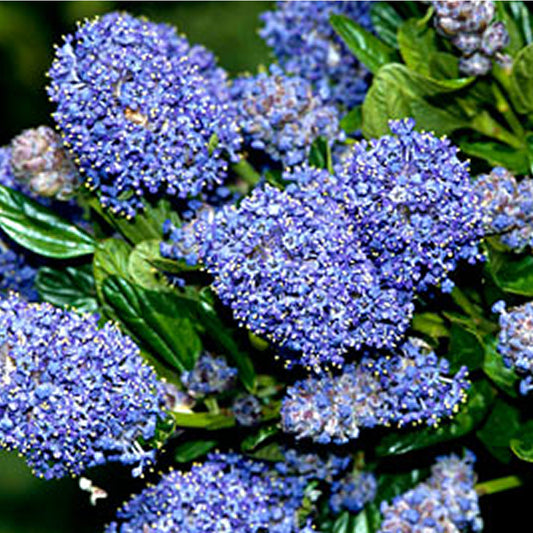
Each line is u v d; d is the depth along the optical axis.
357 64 0.69
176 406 0.65
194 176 0.64
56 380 0.62
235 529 0.64
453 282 0.64
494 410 0.66
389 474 0.67
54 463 0.63
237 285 0.62
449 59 0.66
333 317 0.62
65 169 0.66
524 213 0.64
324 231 0.62
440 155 0.62
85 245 0.67
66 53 0.64
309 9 0.69
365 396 0.64
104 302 0.66
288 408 0.64
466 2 0.65
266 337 0.63
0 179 0.67
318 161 0.65
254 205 0.62
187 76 0.64
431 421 0.64
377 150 0.62
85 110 0.63
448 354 0.65
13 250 0.68
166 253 0.65
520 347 0.63
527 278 0.65
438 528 0.64
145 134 0.63
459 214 0.62
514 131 0.67
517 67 0.66
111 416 0.62
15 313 0.63
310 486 0.66
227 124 0.65
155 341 0.65
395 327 0.63
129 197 0.65
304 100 0.65
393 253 0.62
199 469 0.65
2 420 0.62
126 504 0.65
